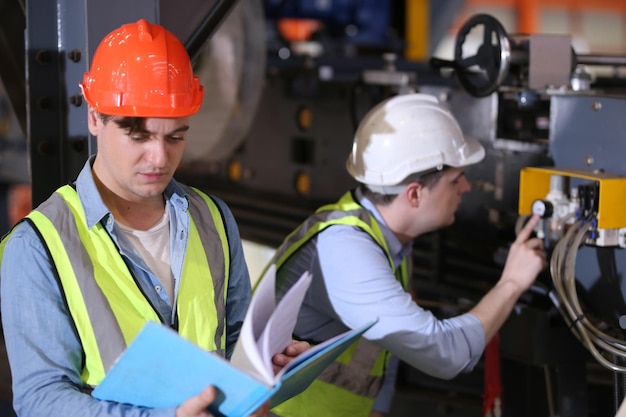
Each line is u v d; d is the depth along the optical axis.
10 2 2.94
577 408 2.80
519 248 2.62
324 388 2.61
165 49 1.92
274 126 4.15
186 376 1.69
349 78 3.83
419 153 2.50
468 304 3.18
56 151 2.50
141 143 1.85
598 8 10.56
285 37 6.43
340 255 2.44
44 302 1.81
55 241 1.86
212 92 3.86
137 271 1.94
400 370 3.52
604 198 2.51
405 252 2.64
